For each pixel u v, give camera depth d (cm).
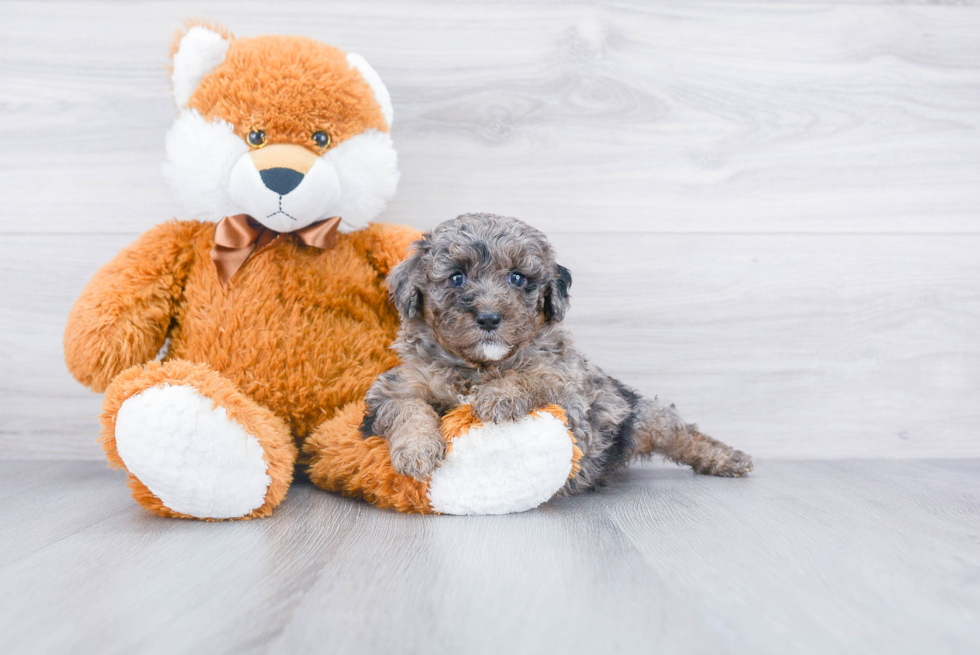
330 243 220
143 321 209
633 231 273
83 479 233
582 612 123
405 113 266
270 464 183
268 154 203
